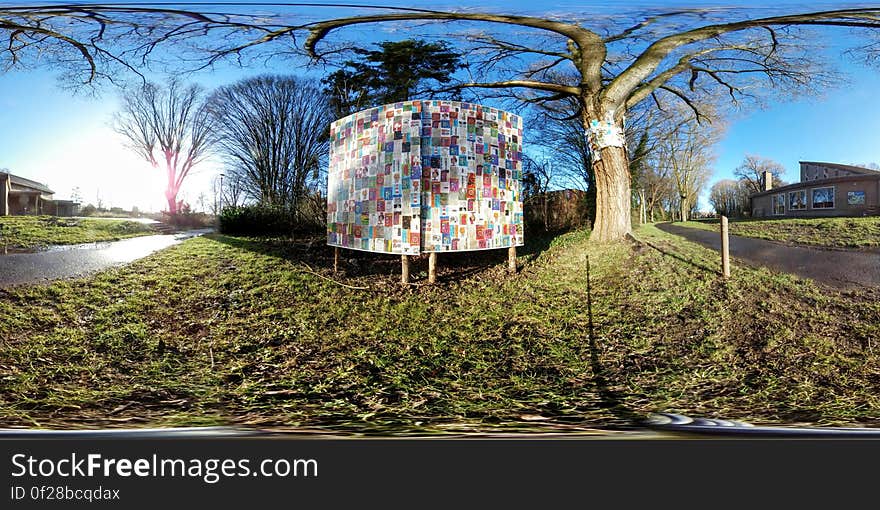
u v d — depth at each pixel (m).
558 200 9.90
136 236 8.45
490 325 3.94
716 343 3.45
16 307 3.81
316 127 9.46
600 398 2.58
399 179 4.98
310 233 9.18
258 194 9.85
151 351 3.22
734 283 4.80
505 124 5.51
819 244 7.55
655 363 3.15
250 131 9.67
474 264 6.33
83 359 3.03
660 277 5.18
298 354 3.28
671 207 15.11
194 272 5.47
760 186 20.70
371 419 2.26
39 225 8.15
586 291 4.87
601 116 7.64
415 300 4.63
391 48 7.49
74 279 4.79
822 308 4.09
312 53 6.96
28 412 2.22
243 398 2.54
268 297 4.63
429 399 2.57
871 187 15.74
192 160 9.70
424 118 4.96
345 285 5.14
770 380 2.83
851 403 2.46
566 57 8.13
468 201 5.14
